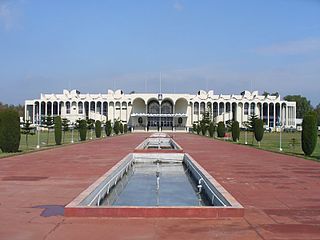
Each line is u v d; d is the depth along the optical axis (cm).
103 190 1132
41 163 1894
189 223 741
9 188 1152
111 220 760
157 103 10188
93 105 10156
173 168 2062
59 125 3522
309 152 2438
